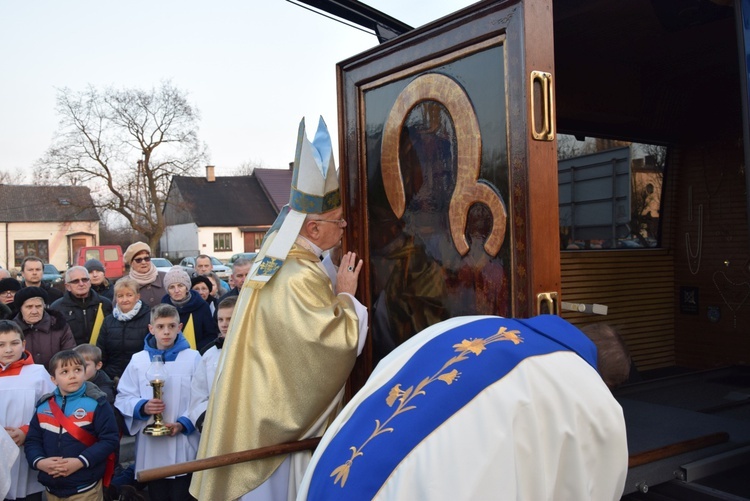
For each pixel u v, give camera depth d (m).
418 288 2.42
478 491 0.95
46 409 3.53
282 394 2.21
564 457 1.03
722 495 1.93
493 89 2.07
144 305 4.79
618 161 4.27
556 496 1.03
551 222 1.93
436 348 1.18
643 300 4.36
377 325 2.65
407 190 2.47
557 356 1.11
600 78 4.04
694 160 4.39
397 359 1.24
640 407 3.13
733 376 3.94
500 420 1.00
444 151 2.29
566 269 4.02
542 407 1.04
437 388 1.07
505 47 1.99
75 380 3.54
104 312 5.16
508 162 2.00
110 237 42.25
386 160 2.57
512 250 1.98
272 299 2.27
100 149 31.34
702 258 4.36
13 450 3.46
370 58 2.63
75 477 3.43
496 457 0.97
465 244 2.20
